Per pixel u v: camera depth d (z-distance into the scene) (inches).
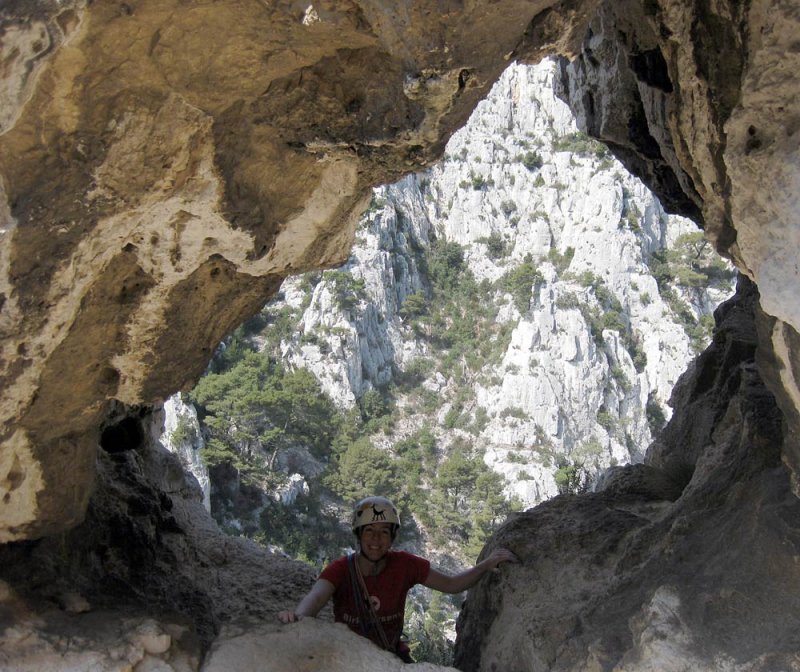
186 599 188.5
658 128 227.9
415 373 2881.4
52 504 153.3
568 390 2810.0
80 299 136.6
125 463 235.1
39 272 129.2
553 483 2556.6
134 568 191.9
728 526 148.0
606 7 238.5
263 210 151.3
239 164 142.9
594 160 3284.9
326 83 140.5
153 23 119.5
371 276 2923.2
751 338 251.4
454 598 1462.8
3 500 147.4
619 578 161.9
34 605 152.6
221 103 133.0
